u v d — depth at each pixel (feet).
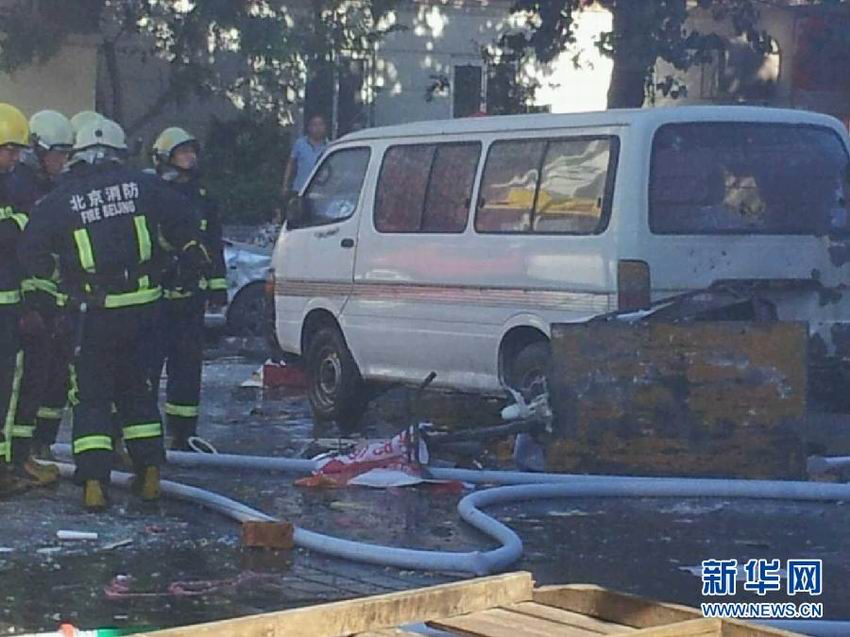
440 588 15.98
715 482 30.12
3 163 27.91
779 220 33.63
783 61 76.18
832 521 28.19
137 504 28.94
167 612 21.57
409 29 83.61
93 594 22.50
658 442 31.32
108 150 27.76
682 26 73.05
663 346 31.35
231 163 80.07
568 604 16.43
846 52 76.13
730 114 33.63
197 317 33.47
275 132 80.43
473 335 35.35
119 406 29.01
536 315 33.86
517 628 15.47
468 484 31.04
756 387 31.32
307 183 41.14
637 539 26.50
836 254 33.88
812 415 37.83
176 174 33.30
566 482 30.35
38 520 27.35
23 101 74.59
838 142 34.58
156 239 27.78
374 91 84.43
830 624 20.77
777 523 27.96
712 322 31.35
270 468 32.60
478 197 35.55
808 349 31.63
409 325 37.09
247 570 24.03
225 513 27.84
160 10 77.00
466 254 35.55
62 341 30.19
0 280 28.25
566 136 33.99
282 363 47.67
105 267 27.32
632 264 32.27
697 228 32.81
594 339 31.45
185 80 77.41
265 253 63.67
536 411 31.78
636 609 15.99
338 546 24.76
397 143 38.29
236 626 14.67
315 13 77.46
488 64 85.30
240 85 79.36
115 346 27.81
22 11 72.13
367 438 38.24
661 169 32.73
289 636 14.97
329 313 39.86
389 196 38.11
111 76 78.02
